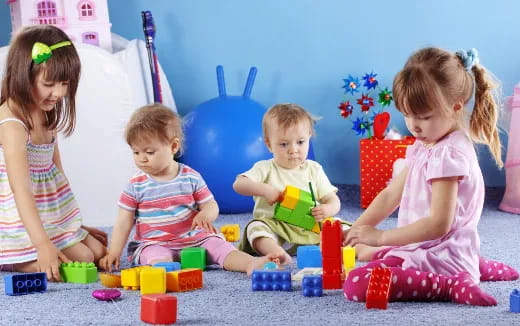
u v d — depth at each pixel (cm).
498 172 277
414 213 144
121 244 172
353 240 141
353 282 135
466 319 121
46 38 162
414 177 145
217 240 172
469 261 141
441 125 139
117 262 170
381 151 254
